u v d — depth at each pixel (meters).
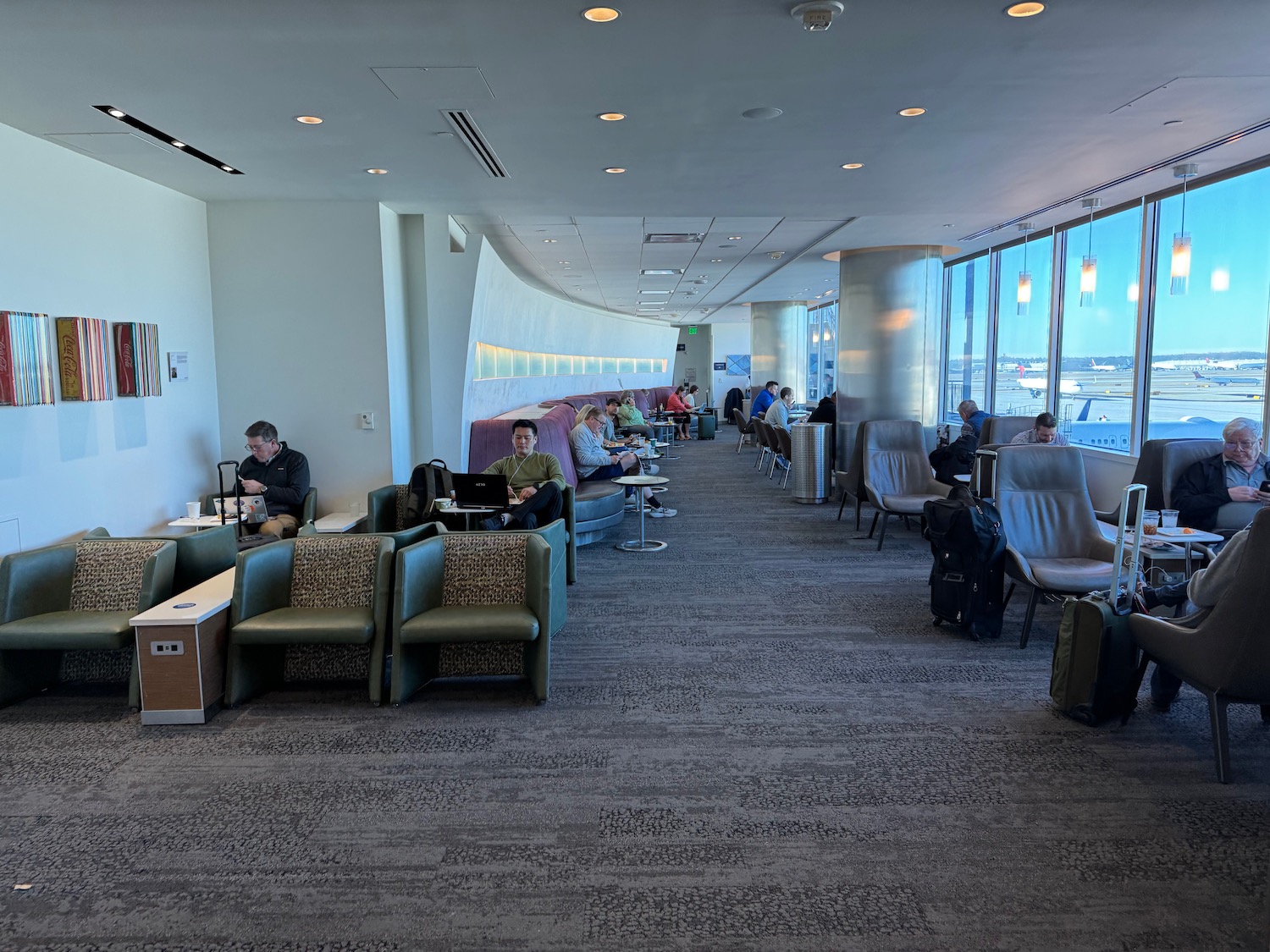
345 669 4.32
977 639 4.93
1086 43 3.46
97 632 3.87
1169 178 6.23
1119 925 2.34
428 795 3.12
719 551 7.50
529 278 13.09
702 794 3.11
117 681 4.31
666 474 13.54
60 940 2.32
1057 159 5.57
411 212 7.06
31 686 4.11
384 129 4.52
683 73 3.73
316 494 6.68
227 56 3.42
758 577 6.50
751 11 3.07
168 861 2.70
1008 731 3.65
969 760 3.37
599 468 9.02
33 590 4.10
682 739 3.59
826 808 3.00
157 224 5.82
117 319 5.37
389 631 4.12
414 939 2.31
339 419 6.65
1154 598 4.09
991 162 5.59
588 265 11.69
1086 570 4.71
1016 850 2.71
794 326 19.25
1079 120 4.62
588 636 5.05
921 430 8.02
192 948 2.28
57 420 4.82
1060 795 3.08
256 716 3.88
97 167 5.18
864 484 7.81
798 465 10.38
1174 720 3.76
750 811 2.98
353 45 3.33
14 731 3.73
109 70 3.57
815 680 4.28
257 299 6.55
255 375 6.60
